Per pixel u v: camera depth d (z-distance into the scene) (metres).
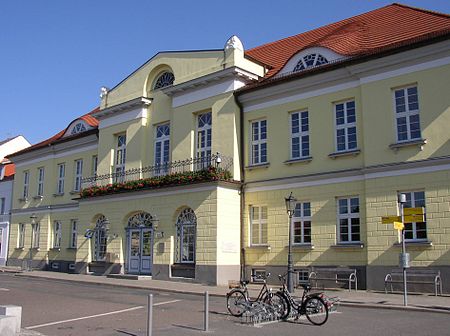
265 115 23.17
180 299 17.06
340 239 20.06
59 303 15.91
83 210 29.44
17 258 38.22
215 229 22.02
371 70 19.66
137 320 12.45
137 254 26.02
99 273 27.77
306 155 21.77
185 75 26.00
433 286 17.08
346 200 20.17
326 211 20.50
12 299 17.02
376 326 11.27
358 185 19.75
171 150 26.09
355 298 16.23
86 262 28.62
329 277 19.77
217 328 11.16
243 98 23.80
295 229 21.45
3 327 9.42
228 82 24.05
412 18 21.80
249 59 24.61
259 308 12.04
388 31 21.70
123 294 18.80
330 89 21.17
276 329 10.99
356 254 19.41
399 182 18.44
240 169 23.52
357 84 20.36
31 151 38.12
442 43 17.81
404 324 11.53
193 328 11.16
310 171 21.31
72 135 34.19
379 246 18.50
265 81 23.20
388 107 19.08
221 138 23.89
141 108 28.03
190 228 23.53
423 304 14.58
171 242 23.86
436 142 17.78
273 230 22.09
